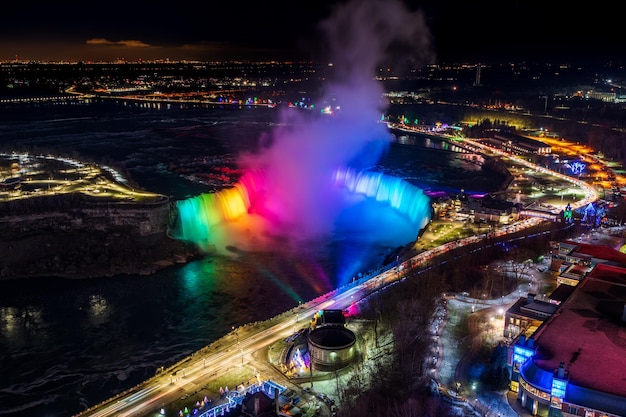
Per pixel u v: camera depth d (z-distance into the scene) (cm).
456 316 16788
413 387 13375
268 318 19612
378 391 13238
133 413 13362
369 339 16075
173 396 13975
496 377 13688
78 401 15338
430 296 17400
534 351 12719
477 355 14675
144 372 16600
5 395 15612
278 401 12838
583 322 13875
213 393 14000
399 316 16275
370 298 18200
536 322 14800
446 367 14200
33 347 18012
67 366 16975
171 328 19088
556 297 16050
